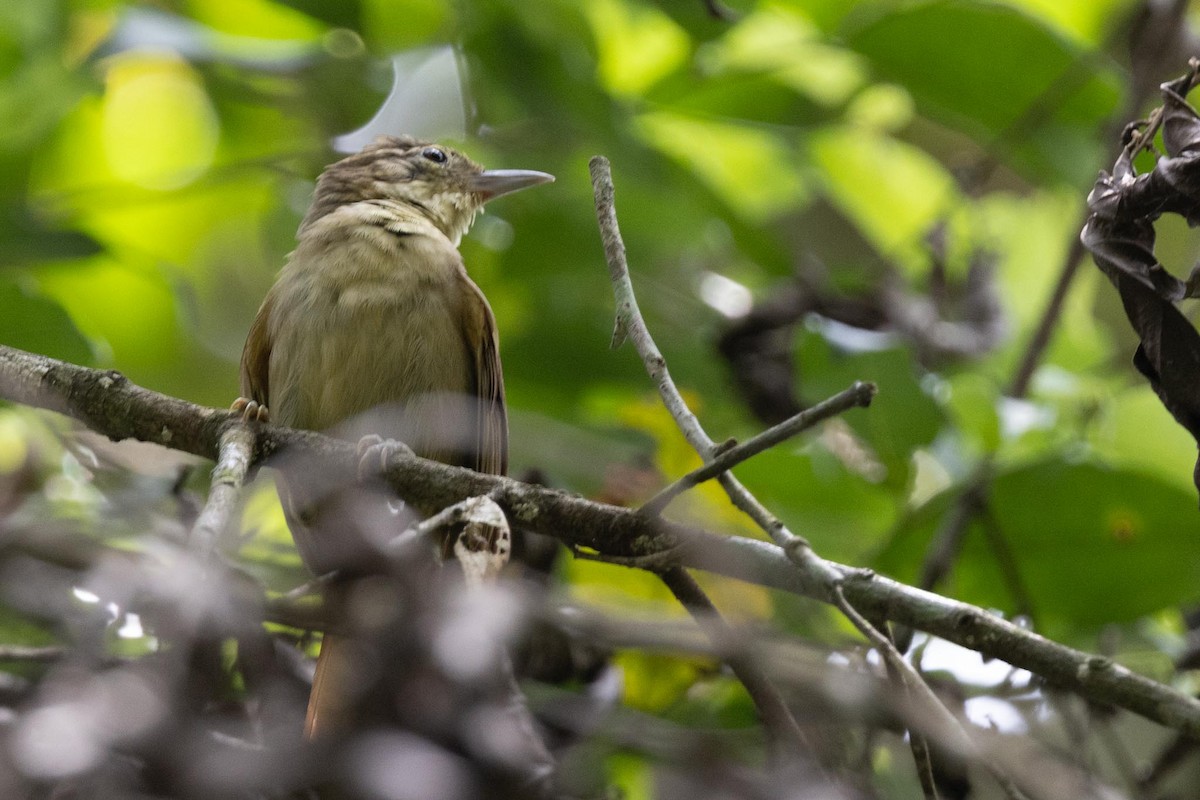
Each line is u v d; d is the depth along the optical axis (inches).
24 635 340.5
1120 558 362.9
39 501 346.0
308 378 348.8
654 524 245.1
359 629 278.1
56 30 442.0
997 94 438.0
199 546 233.0
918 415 365.4
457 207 420.2
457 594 269.0
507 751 277.7
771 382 423.8
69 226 429.7
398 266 353.7
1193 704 202.7
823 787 261.1
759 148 518.6
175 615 247.1
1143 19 420.8
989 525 356.5
